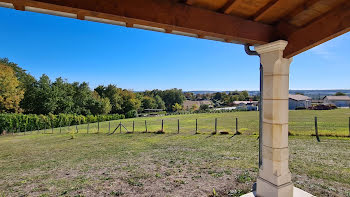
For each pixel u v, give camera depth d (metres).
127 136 12.41
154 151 7.67
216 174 4.61
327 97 52.84
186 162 5.79
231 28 2.29
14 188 4.41
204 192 3.67
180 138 10.38
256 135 9.81
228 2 2.02
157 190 3.89
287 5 2.10
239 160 5.71
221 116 25.78
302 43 2.39
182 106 69.50
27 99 31.42
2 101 24.47
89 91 41.59
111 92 46.34
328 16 2.14
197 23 2.05
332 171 4.45
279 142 2.70
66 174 5.34
